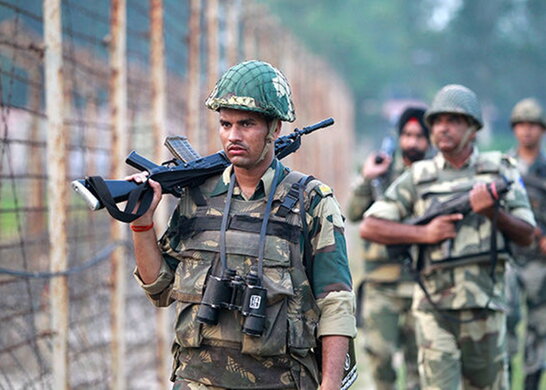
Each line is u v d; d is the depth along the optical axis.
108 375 10.25
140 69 13.44
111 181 5.53
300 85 27.75
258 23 20.66
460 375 8.98
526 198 8.98
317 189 5.76
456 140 8.97
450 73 113.31
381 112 110.62
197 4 12.98
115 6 10.10
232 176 5.81
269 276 5.61
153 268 5.87
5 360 10.02
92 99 10.50
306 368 5.73
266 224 5.68
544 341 12.36
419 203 9.12
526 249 12.25
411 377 11.10
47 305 9.28
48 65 8.39
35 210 8.28
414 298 9.17
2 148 8.04
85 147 9.59
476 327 8.81
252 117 5.53
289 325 5.62
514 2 110.50
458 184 9.01
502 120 112.31
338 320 5.65
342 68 99.75
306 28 95.94
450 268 8.86
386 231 9.04
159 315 11.57
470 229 8.84
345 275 5.71
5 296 10.51
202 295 5.68
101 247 12.99
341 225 5.77
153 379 12.77
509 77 110.94
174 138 5.97
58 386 8.44
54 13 8.41
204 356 5.70
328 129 39.22
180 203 5.89
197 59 13.01
